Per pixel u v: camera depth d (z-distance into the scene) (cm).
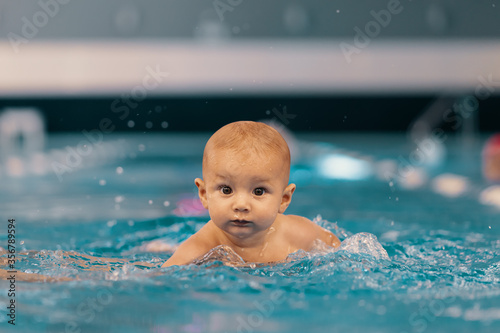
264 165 234
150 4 987
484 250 281
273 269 236
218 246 252
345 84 993
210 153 241
